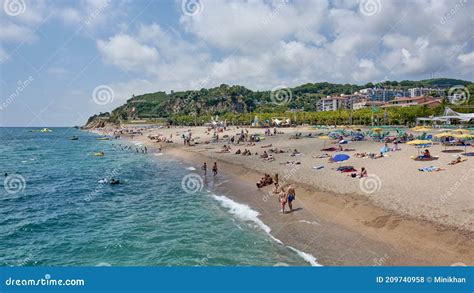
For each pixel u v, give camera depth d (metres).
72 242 20.86
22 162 63.97
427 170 28.80
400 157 37.34
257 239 19.44
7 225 24.58
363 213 20.95
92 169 53.34
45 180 44.03
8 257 18.84
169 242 20.08
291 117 129.75
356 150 46.72
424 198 21.62
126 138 137.00
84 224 24.53
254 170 39.09
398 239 17.22
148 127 188.62
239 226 21.92
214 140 82.12
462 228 16.69
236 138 83.12
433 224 17.64
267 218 22.89
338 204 23.25
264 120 133.50
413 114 94.06
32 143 123.25
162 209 27.58
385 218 19.52
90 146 105.12
